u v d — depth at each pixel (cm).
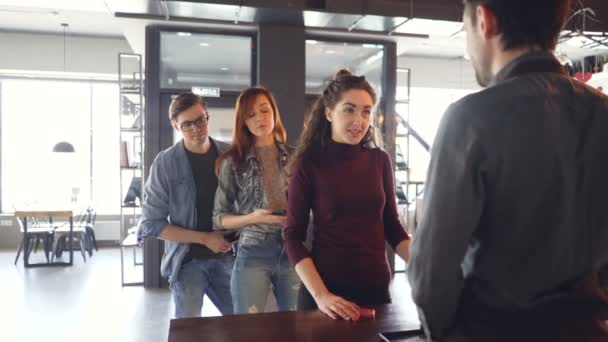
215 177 244
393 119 605
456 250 80
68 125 904
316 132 179
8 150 886
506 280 82
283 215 211
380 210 178
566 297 81
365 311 139
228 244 226
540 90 81
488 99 81
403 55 920
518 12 84
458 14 453
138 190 578
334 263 171
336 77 178
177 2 431
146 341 395
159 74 549
